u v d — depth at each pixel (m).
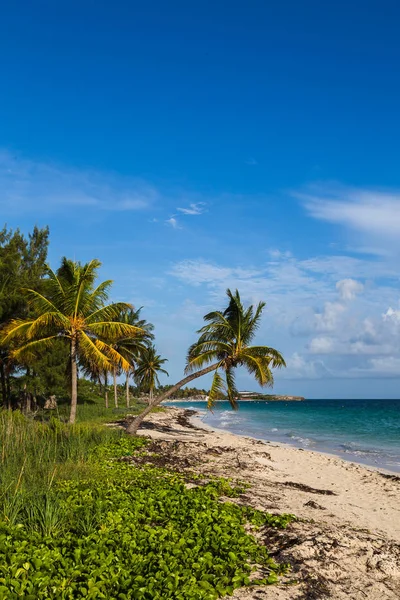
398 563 8.22
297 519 10.66
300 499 13.61
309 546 8.53
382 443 33.62
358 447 31.11
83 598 6.11
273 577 7.18
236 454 22.36
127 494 11.01
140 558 7.32
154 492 11.47
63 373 38.50
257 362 27.34
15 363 35.72
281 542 8.90
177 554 7.56
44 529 8.30
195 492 11.85
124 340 45.91
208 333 28.64
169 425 41.78
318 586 7.18
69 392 39.19
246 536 8.68
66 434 19.47
